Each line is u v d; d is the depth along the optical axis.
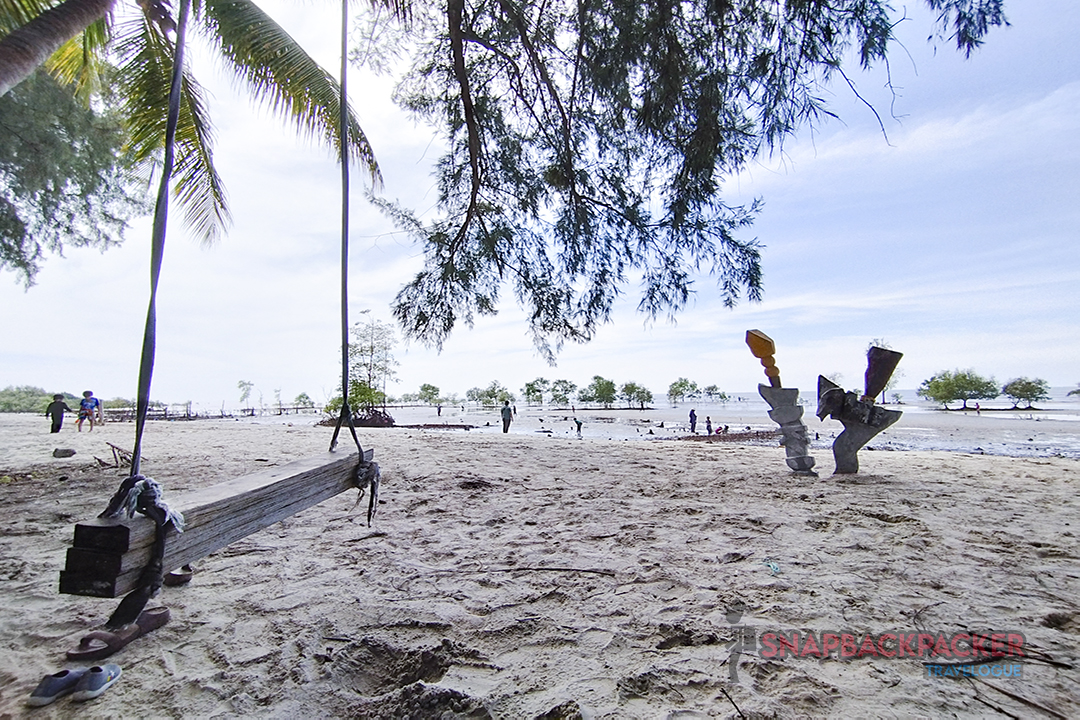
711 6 4.67
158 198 1.54
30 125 10.80
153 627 2.37
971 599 2.62
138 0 6.00
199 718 1.73
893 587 2.79
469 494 5.64
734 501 5.20
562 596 2.73
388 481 6.43
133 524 1.37
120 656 2.13
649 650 2.15
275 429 17.41
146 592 1.39
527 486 6.16
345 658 2.10
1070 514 4.50
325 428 18.73
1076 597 2.63
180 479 6.30
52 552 3.50
